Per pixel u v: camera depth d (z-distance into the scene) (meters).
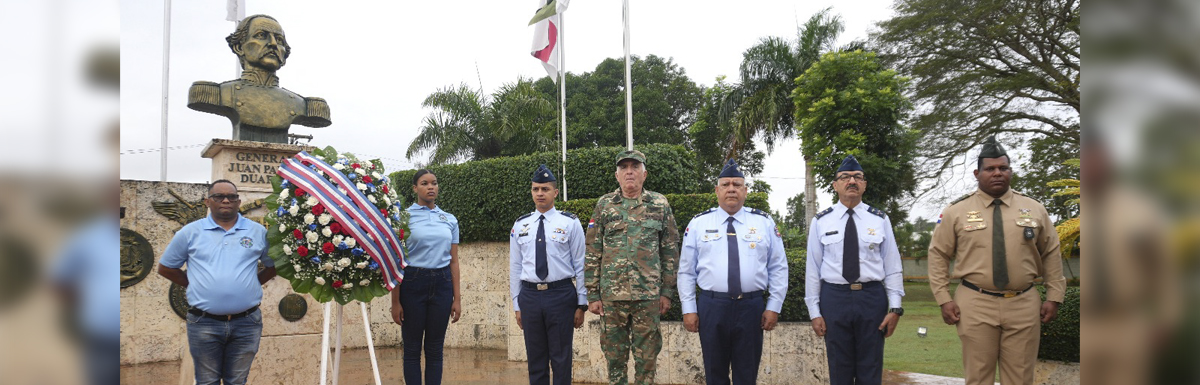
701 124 22.36
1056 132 17.42
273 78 6.41
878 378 4.52
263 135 6.31
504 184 10.12
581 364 7.32
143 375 6.53
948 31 18.05
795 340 6.43
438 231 5.31
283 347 6.00
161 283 6.74
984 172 4.26
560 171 9.99
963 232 4.29
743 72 19.88
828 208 4.86
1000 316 4.12
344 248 4.46
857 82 16.25
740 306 4.72
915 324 12.41
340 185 4.57
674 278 5.07
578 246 5.42
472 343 10.38
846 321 4.57
